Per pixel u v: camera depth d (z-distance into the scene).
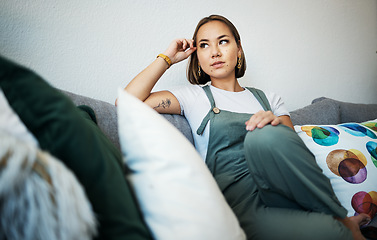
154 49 1.34
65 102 0.39
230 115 1.03
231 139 0.98
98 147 0.40
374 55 2.22
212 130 1.00
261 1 1.66
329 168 1.01
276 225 0.65
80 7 1.16
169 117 1.04
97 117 0.84
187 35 1.44
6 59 0.38
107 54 1.22
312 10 1.89
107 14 1.22
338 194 0.96
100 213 0.37
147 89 1.01
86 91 1.17
